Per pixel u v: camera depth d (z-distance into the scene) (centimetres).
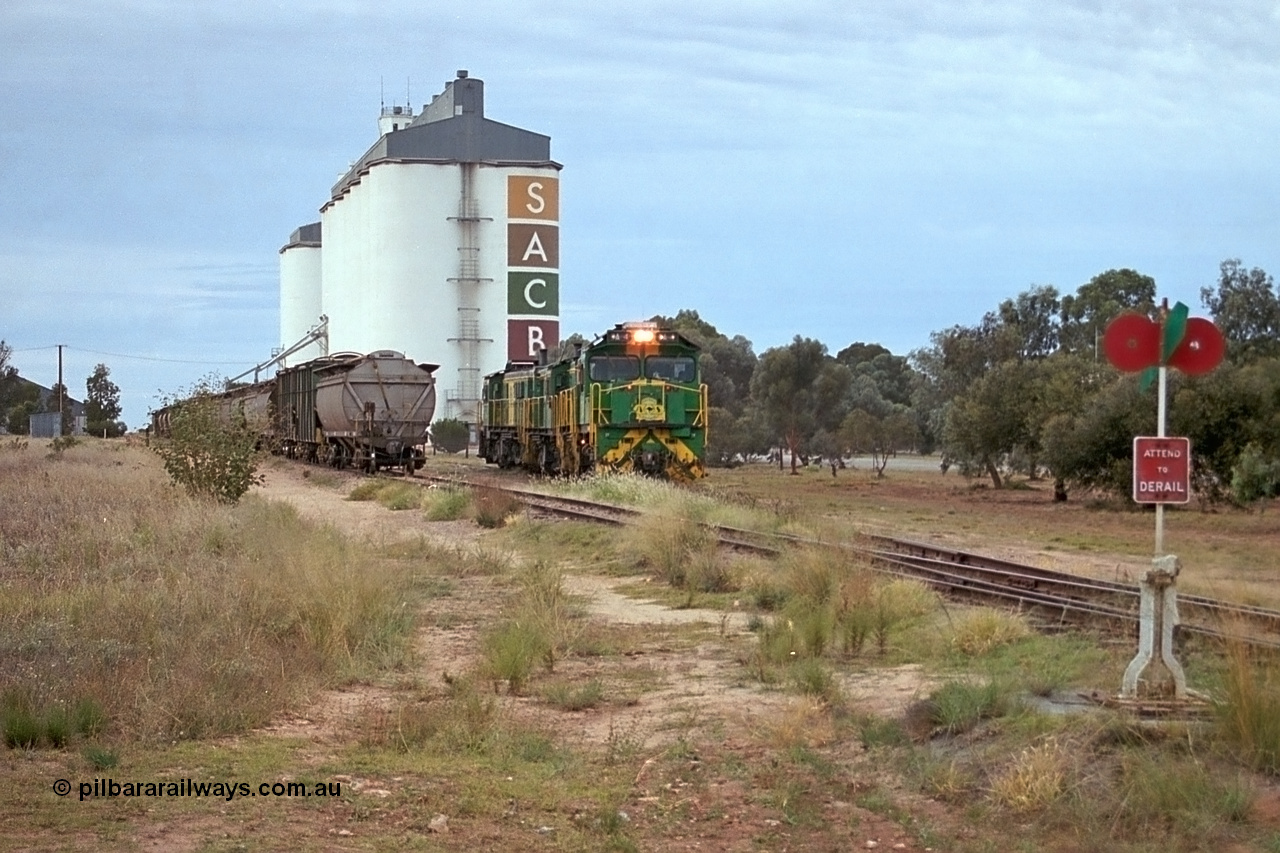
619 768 943
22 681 1074
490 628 1534
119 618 1385
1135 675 993
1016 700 1001
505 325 8469
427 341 8400
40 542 2109
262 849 728
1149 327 1016
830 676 1162
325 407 4906
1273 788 818
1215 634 1174
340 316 9244
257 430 3297
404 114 10025
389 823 793
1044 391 4369
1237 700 884
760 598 1677
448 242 8406
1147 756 855
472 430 8325
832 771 922
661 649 1416
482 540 2578
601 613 1673
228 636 1305
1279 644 1091
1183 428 3512
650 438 3697
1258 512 3412
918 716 1021
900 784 893
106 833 748
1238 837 757
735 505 2769
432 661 1367
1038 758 854
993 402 4538
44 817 778
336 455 5016
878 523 2997
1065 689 1061
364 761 941
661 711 1123
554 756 971
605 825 800
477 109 8638
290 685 1158
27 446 6288
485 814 819
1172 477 1002
